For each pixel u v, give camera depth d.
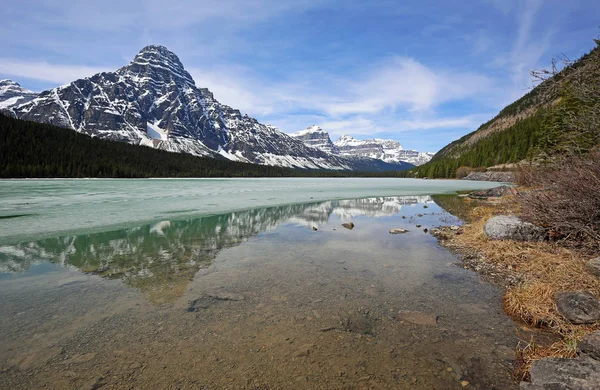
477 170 106.38
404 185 64.62
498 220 11.19
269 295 6.29
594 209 7.84
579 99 7.62
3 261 8.59
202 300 6.02
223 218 16.89
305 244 10.86
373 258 9.15
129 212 18.66
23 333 4.69
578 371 3.36
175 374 3.75
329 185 63.44
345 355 4.23
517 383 3.66
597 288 5.75
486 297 6.33
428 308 5.78
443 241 11.57
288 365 3.98
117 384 3.54
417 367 3.97
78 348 4.30
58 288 6.59
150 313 5.42
